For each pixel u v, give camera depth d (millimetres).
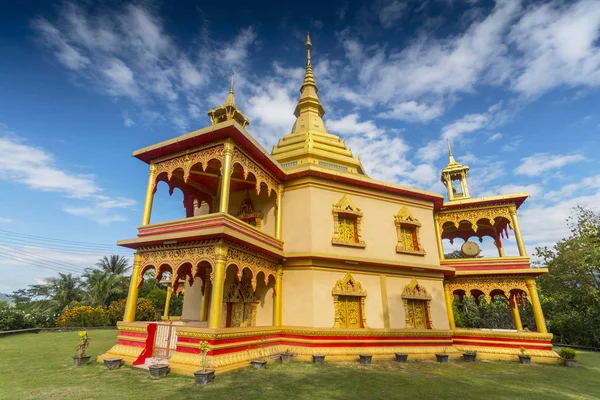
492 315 28844
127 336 10789
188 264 12008
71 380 8016
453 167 19891
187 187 14445
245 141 11141
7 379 8094
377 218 15086
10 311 22438
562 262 23297
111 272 39312
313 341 11875
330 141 19516
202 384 7719
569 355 12922
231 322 13055
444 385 8641
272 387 7664
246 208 14852
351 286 13375
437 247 16750
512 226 16391
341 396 7125
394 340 13227
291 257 12727
